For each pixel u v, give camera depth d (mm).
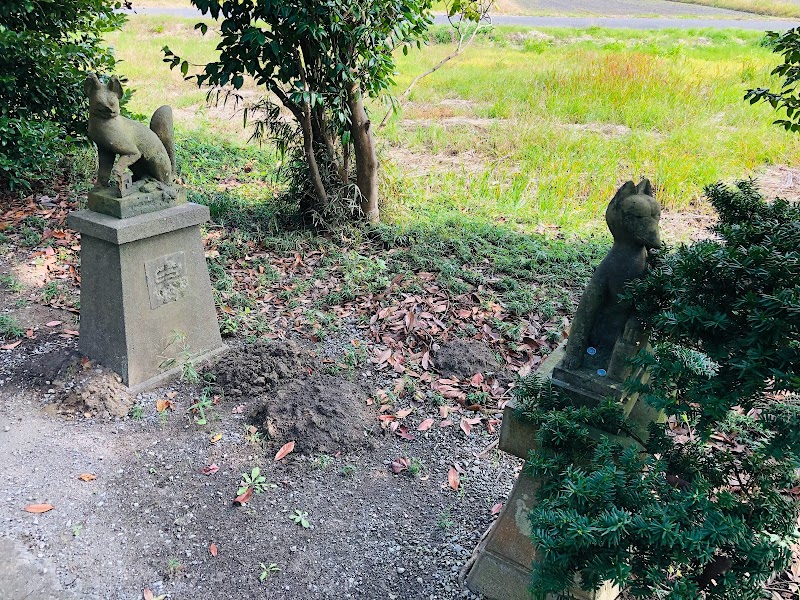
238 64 5594
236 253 6133
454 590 2957
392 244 6359
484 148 9320
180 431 3957
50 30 7602
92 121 3936
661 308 2260
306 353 4641
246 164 8617
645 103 10977
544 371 2682
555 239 6500
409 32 6367
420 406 4238
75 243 6301
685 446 2551
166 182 4312
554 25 22781
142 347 4262
